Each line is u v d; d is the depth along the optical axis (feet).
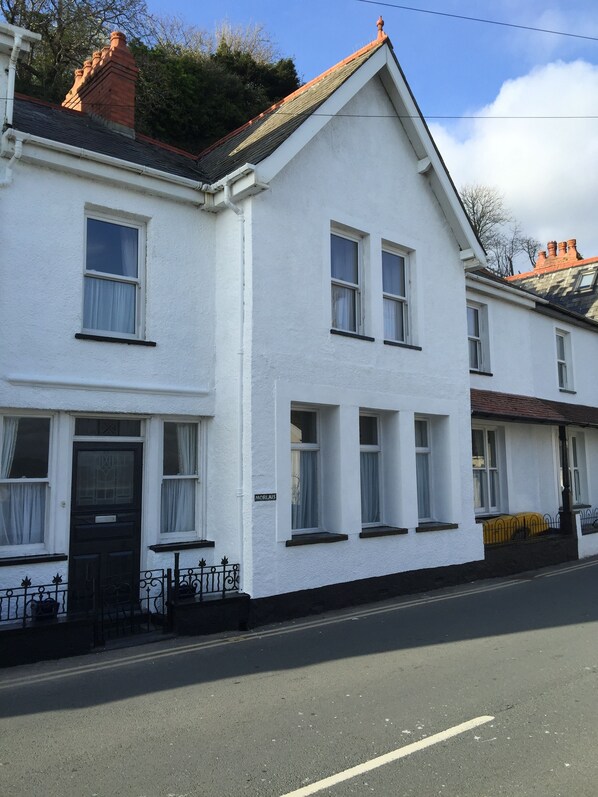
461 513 40.37
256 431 30.04
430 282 40.68
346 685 20.27
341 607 32.53
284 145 31.42
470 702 18.60
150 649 24.75
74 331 27.81
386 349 37.04
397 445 37.17
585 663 22.41
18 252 26.58
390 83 38.50
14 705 18.62
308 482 34.40
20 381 26.00
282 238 32.35
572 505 56.44
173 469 31.22
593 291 73.56
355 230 36.60
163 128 74.54
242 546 29.40
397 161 39.52
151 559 29.09
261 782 13.79
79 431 28.40
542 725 16.78
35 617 23.61
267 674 21.53
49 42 71.72
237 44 109.19
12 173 26.68
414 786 13.51
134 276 30.73
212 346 32.19
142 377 29.60
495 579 41.65
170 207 31.58
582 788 13.34
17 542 26.53
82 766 14.65
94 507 28.32
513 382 52.08
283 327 31.83
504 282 51.44
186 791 13.43
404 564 36.27
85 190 28.81
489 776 13.91
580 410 58.44
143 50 74.74
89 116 36.70
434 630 27.68
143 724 17.13
